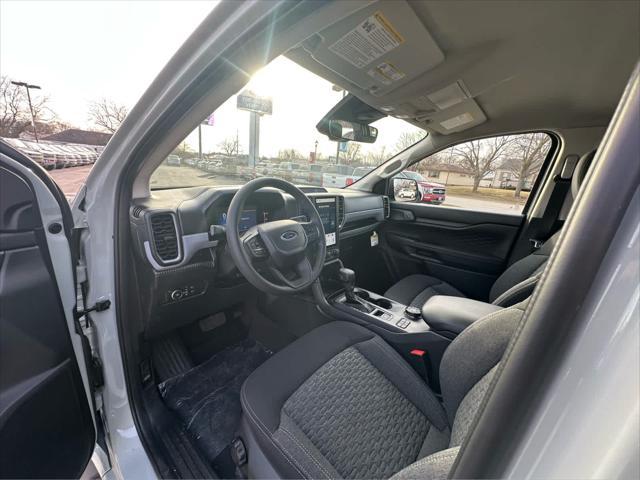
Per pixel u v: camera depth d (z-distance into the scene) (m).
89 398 0.85
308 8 0.50
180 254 1.09
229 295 1.46
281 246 1.11
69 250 0.72
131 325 1.00
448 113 1.72
